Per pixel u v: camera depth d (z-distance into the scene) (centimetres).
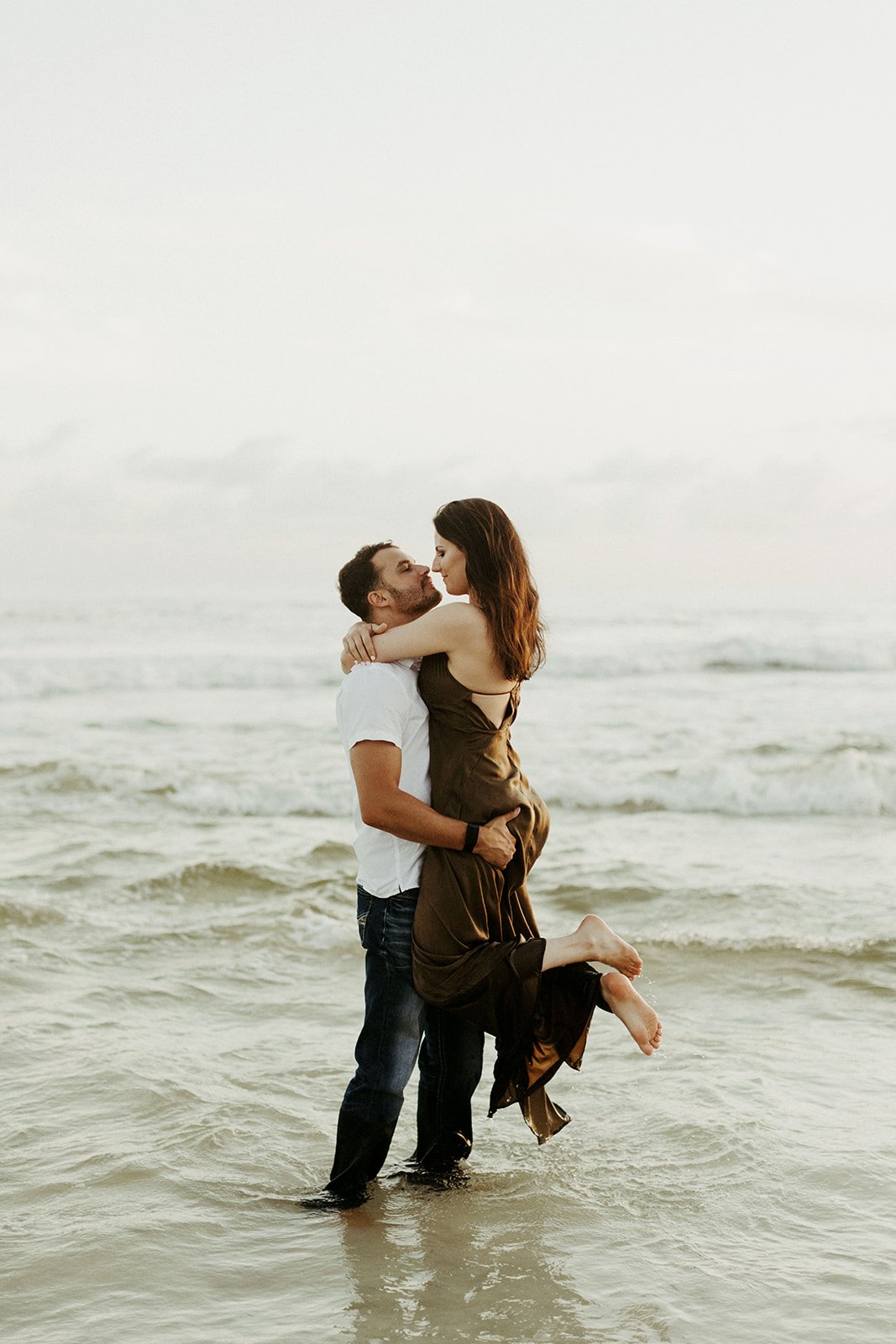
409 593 338
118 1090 422
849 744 1321
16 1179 355
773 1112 398
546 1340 265
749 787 1022
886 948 579
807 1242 311
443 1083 357
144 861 812
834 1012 508
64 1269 301
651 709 1761
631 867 772
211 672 2295
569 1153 375
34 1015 505
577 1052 331
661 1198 340
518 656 326
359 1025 499
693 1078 433
